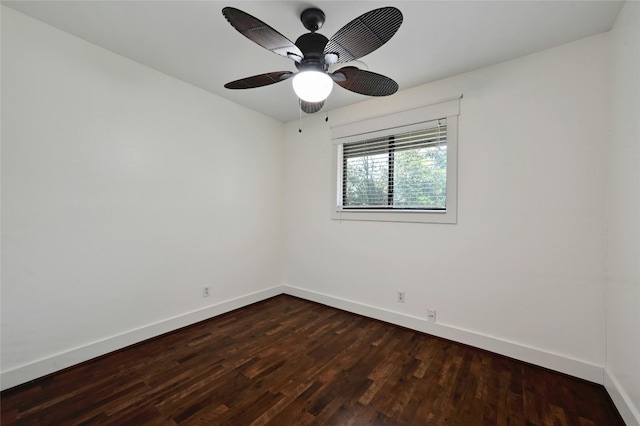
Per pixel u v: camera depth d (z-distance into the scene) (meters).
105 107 2.12
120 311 2.23
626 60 1.54
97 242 2.10
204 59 2.23
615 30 1.69
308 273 3.50
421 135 2.62
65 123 1.93
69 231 1.96
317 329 2.65
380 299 2.86
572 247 1.92
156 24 1.80
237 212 3.16
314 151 3.43
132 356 2.13
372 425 1.47
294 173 3.64
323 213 3.34
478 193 2.28
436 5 1.56
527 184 2.07
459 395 1.71
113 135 2.17
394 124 2.73
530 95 2.06
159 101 2.45
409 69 2.28
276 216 3.66
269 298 3.56
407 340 2.43
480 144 2.27
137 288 2.33
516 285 2.12
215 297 2.94
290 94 2.88
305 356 2.16
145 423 1.47
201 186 2.80
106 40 2.00
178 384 1.80
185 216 2.66
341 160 3.21
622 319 1.56
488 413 1.56
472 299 2.31
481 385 1.81
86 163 2.04
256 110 3.32
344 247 3.15
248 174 3.28
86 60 2.02
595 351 1.83
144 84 2.35
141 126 2.33
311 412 1.56
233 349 2.26
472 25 1.73
